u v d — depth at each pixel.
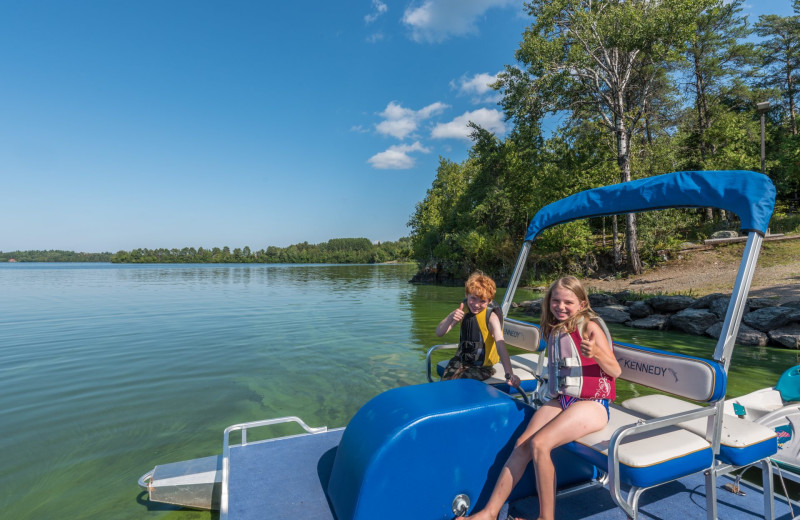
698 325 11.38
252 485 2.94
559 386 2.70
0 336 11.55
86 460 4.53
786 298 12.38
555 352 2.77
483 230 33.56
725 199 2.82
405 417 2.46
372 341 10.58
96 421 5.57
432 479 2.47
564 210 3.97
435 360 8.59
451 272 35.06
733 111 36.50
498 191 32.81
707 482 2.59
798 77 39.34
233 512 2.62
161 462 4.48
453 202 46.38
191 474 3.69
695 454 2.47
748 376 7.32
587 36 22.31
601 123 25.77
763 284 15.05
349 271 69.25
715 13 25.03
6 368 8.21
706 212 30.78
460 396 2.74
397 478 2.38
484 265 32.44
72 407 6.09
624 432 2.30
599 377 2.65
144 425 5.45
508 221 33.53
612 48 22.58
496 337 3.60
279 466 3.21
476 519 2.42
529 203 28.92
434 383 2.99
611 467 2.29
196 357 8.98
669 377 2.88
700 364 2.65
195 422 5.54
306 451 3.46
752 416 3.90
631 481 2.34
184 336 11.35
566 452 3.01
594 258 25.92
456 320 3.94
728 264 20.22
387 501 2.37
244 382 7.23
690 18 19.56
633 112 23.62
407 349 9.67
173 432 5.23
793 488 3.46
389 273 60.16
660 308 13.21
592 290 19.56
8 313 16.38
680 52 20.36
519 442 2.56
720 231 23.67
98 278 46.12
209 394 6.62
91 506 3.70
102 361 8.70
